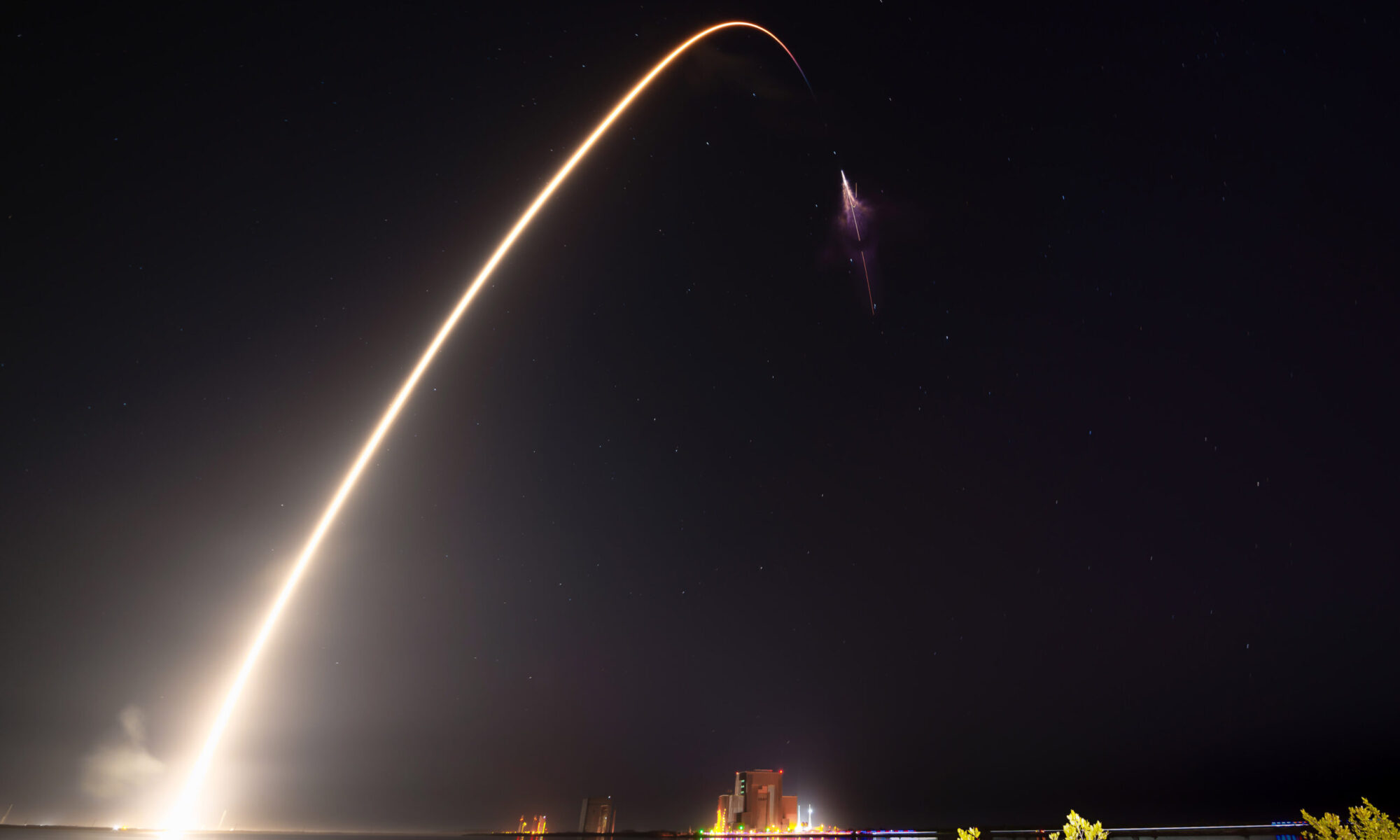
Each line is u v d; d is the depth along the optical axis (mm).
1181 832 37469
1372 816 8273
